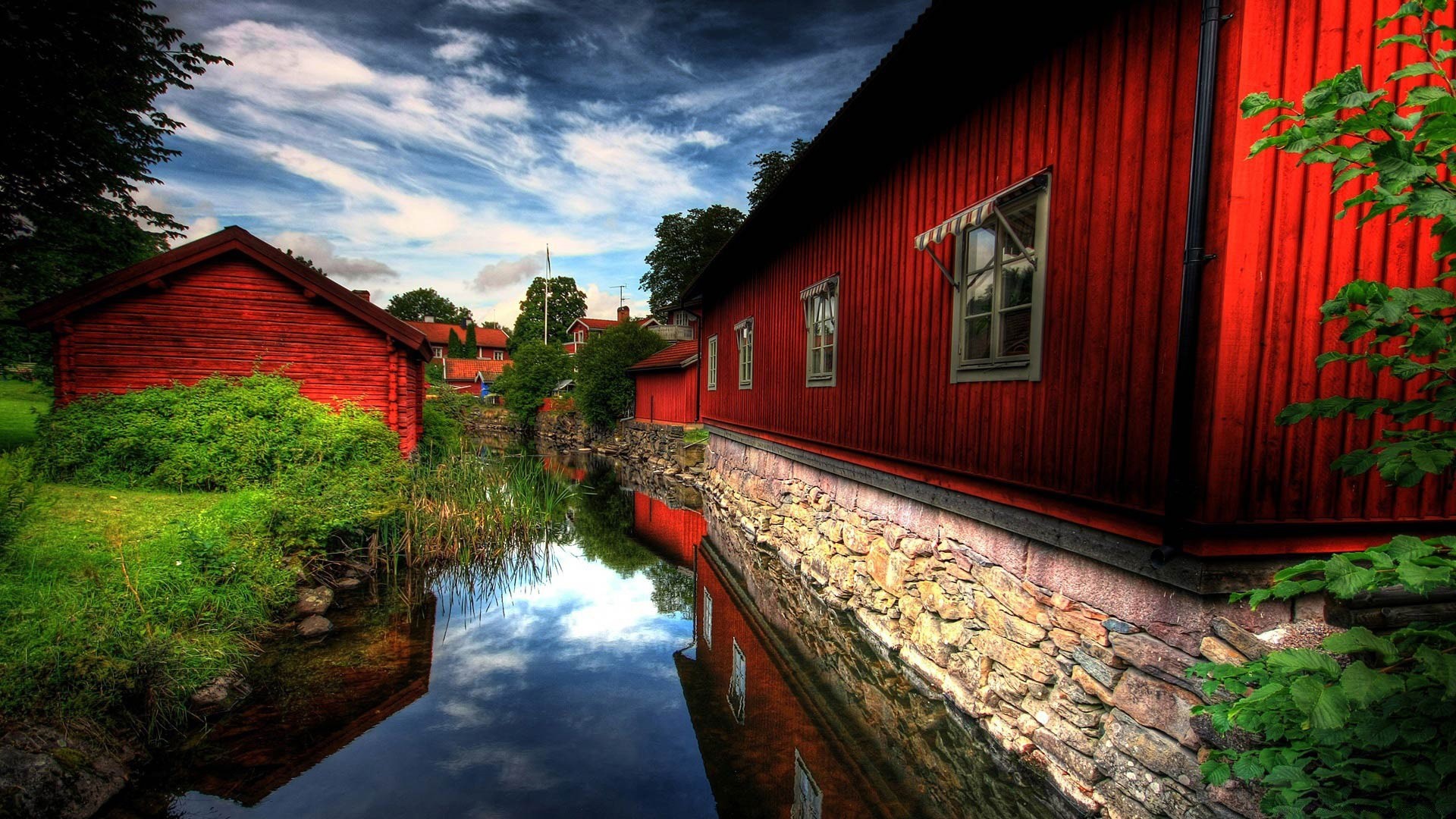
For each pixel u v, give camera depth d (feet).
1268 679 6.92
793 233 26.55
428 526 26.68
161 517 19.90
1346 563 5.13
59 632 12.35
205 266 30.42
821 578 23.20
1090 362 10.56
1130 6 9.93
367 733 13.92
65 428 24.56
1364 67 8.54
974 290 13.99
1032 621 12.04
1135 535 9.53
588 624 21.56
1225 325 8.21
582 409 87.97
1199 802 8.37
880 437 18.26
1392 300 4.71
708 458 47.24
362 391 32.94
